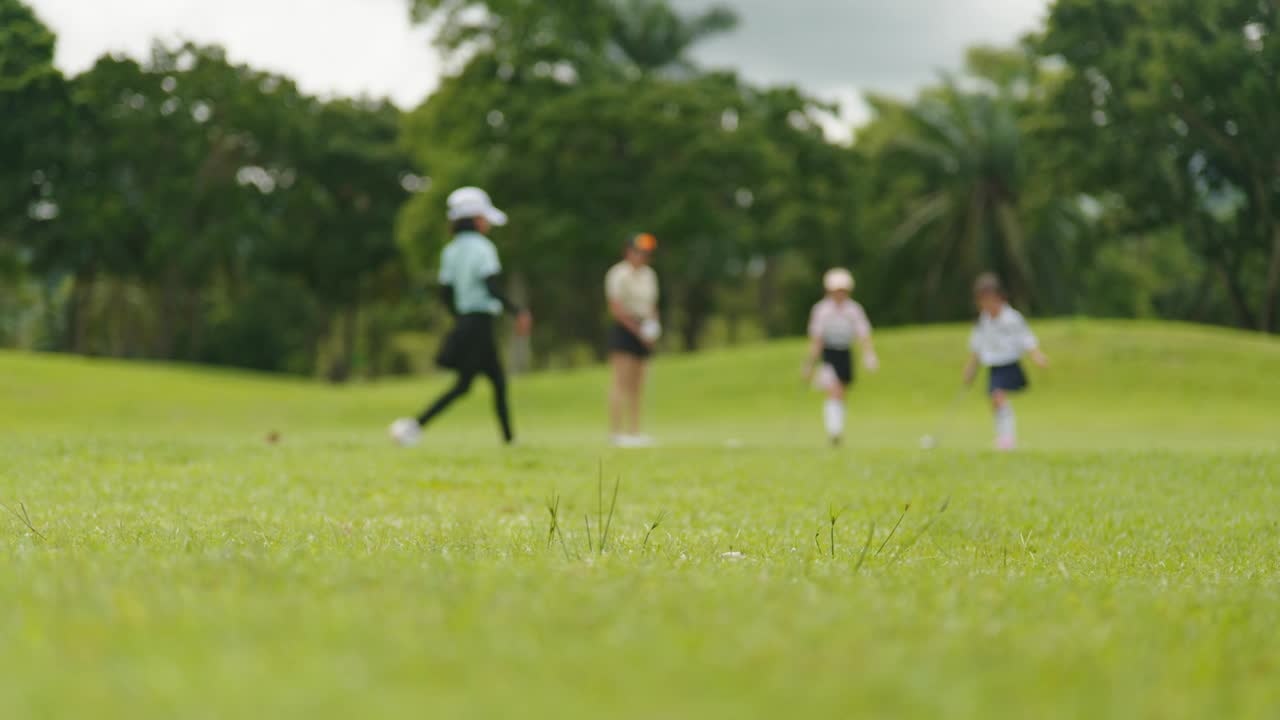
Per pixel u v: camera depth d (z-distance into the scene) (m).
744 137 46.00
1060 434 21.56
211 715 1.71
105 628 2.43
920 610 3.14
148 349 72.19
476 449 11.94
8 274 53.66
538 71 46.56
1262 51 41.03
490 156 45.84
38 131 42.22
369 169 59.25
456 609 2.78
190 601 2.83
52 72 40.91
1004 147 58.56
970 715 1.88
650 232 44.53
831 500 8.18
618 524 6.59
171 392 34.25
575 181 45.62
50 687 1.89
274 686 1.90
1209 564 5.39
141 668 2.02
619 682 2.02
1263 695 2.21
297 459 10.55
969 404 28.78
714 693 1.96
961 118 60.69
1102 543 6.31
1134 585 4.22
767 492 8.69
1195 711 2.04
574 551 4.79
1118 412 27.28
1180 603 3.62
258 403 32.78
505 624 2.59
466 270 12.70
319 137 56.44
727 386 31.83
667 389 32.44
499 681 1.99
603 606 2.90
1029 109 49.62
